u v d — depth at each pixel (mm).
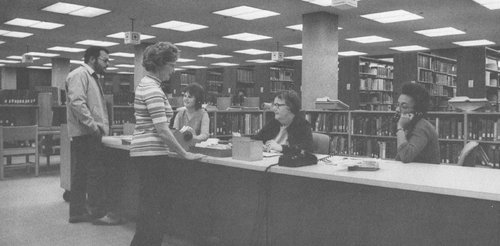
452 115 6414
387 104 14961
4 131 6859
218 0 8148
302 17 9344
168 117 3020
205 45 14273
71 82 4082
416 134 2922
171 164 3838
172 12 9289
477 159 6020
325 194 2822
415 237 2436
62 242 3734
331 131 7797
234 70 18859
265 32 11641
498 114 5871
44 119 8258
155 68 2836
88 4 8633
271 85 17938
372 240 2611
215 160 3006
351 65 14422
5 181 6738
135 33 9953
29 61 14297
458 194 1931
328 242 2811
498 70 13094
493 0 7840
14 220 4453
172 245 3615
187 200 3773
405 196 2475
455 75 14508
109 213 4648
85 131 4180
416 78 13156
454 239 2299
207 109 7922
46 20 10227
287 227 3037
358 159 3047
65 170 5402
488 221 2188
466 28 10508
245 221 3314
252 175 3258
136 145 2801
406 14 9078
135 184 4395
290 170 2564
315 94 9031
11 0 8305
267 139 4145
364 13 9039
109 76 25500
